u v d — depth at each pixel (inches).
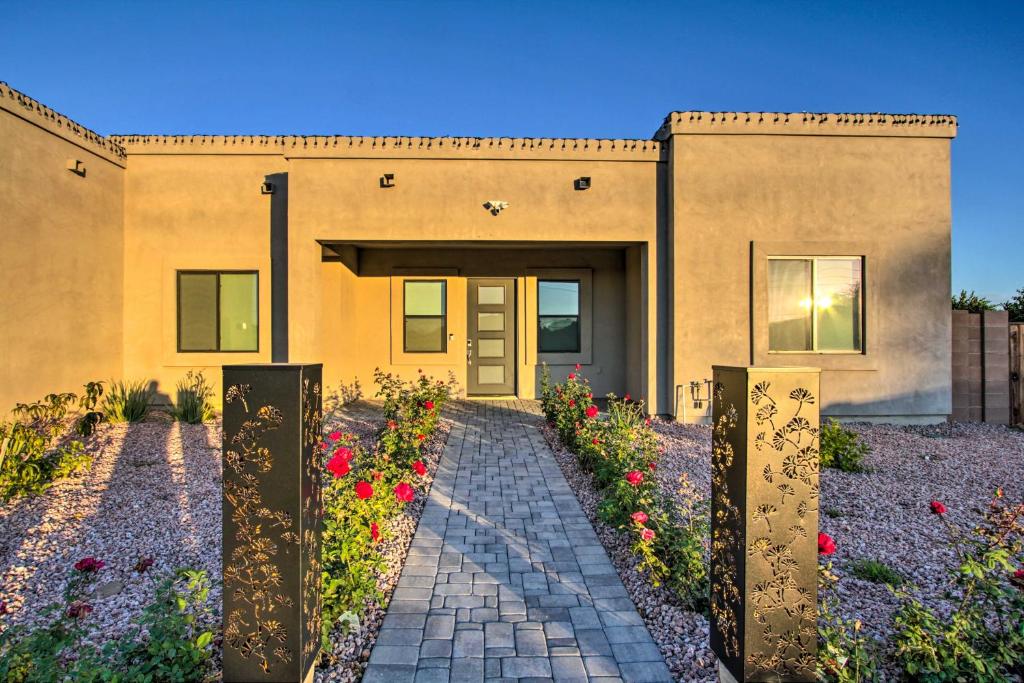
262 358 338.3
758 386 80.1
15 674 82.5
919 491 195.3
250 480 78.7
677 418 313.6
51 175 274.4
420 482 199.0
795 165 314.0
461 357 398.0
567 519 172.1
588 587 128.5
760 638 79.9
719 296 313.3
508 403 381.1
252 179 337.1
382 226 317.4
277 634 78.6
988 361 326.3
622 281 403.5
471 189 318.7
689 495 180.5
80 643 103.1
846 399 315.6
